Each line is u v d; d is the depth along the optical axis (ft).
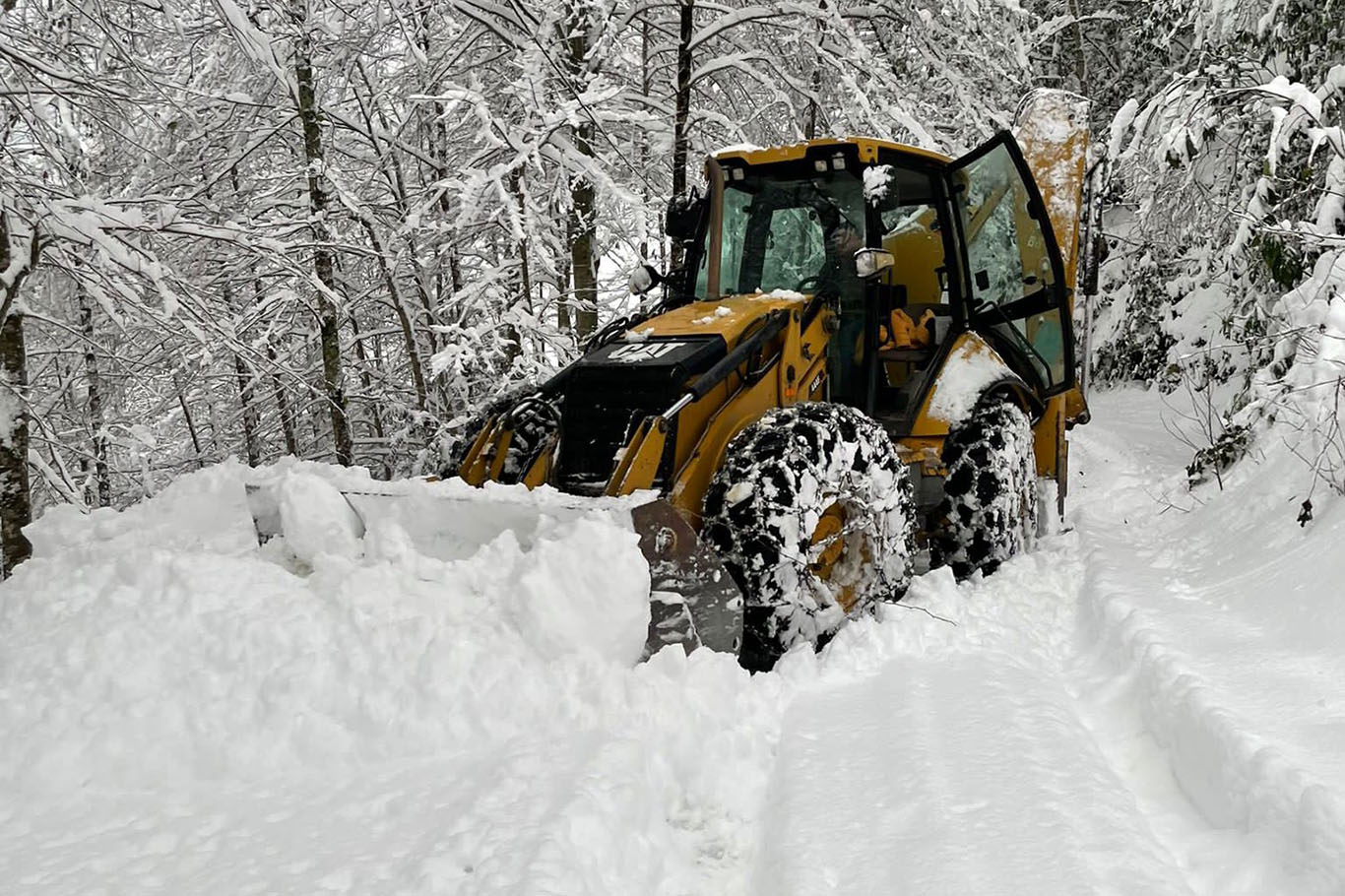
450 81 25.85
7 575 17.20
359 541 11.33
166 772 8.73
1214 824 8.04
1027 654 12.44
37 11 19.27
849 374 15.62
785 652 11.97
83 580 10.38
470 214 20.30
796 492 11.98
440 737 9.13
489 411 15.05
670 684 9.95
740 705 10.16
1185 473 20.54
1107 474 23.52
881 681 11.23
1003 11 26.73
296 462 13.08
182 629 9.64
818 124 27.07
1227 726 8.45
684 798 8.73
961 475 16.02
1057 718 9.86
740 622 11.28
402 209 25.43
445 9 24.23
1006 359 18.40
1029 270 17.84
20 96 17.51
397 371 31.68
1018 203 17.56
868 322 15.49
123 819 7.94
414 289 29.30
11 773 8.45
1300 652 10.34
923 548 16.42
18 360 18.30
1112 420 32.32
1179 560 15.42
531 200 23.22
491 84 26.30
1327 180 17.69
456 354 22.25
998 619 13.69
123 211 16.31
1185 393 32.48
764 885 7.31
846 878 7.16
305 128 23.18
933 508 16.33
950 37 26.02
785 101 24.79
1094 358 41.04
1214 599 12.96
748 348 13.25
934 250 17.57
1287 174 21.38
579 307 25.84
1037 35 42.22
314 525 11.22
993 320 17.75
